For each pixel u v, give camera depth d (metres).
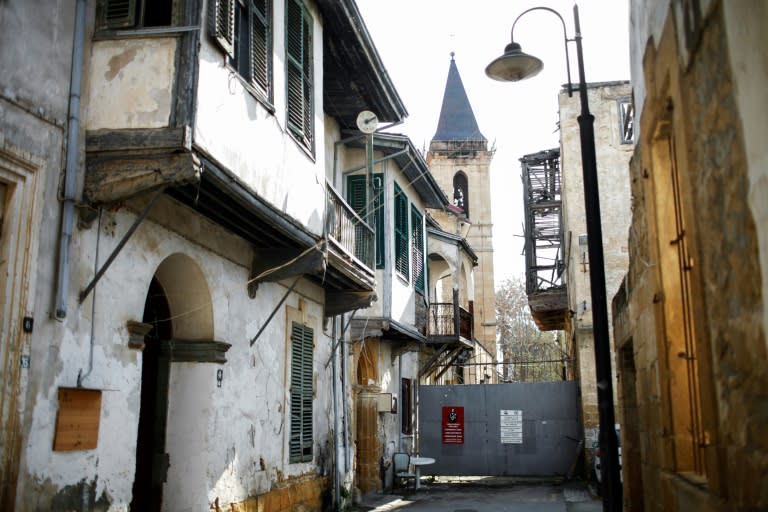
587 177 7.32
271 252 10.69
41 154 6.52
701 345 4.82
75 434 6.67
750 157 3.58
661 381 6.60
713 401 4.63
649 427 7.66
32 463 6.16
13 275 6.15
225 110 7.97
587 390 20.16
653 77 6.46
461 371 33.38
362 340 16.42
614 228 20.14
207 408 9.15
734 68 3.76
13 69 6.27
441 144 51.22
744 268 3.81
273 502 10.75
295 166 10.17
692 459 6.26
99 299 7.15
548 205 28.06
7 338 6.04
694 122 4.77
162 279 9.35
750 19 3.46
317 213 10.95
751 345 3.77
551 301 25.95
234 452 9.72
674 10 5.24
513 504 15.62
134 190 7.00
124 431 7.43
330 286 13.31
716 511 4.57
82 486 6.75
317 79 11.52
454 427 22.27
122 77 7.23
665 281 6.55
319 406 13.21
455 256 24.20
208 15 7.59
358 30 12.29
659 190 6.66
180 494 8.98
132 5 7.35
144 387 9.29
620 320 10.37
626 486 10.39
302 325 12.48
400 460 19.00
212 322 9.42
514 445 21.91
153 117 7.12
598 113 20.86
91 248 7.07
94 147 7.09
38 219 6.43
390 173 17.06
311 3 11.48
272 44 9.62
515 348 57.06
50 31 6.75
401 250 18.06
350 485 15.05
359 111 15.30
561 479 21.20
